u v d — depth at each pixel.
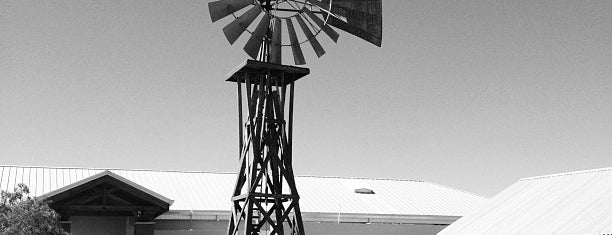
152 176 44.84
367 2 22.30
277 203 22.42
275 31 22.34
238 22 21.77
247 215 21.47
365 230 40.59
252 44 22.05
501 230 33.38
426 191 49.53
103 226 39.84
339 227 39.94
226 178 45.94
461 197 48.75
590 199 32.25
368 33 22.19
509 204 36.94
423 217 43.00
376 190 48.31
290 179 22.25
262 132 22.14
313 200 43.91
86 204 34.25
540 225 31.83
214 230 39.16
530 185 38.72
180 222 38.78
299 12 22.61
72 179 39.88
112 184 34.38
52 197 33.22
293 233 22.23
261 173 21.86
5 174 39.88
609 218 29.06
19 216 28.30
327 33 22.45
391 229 41.25
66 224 33.78
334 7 22.09
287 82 23.30
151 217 35.69
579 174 36.53
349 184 48.50
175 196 41.19
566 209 32.38
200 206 39.66
